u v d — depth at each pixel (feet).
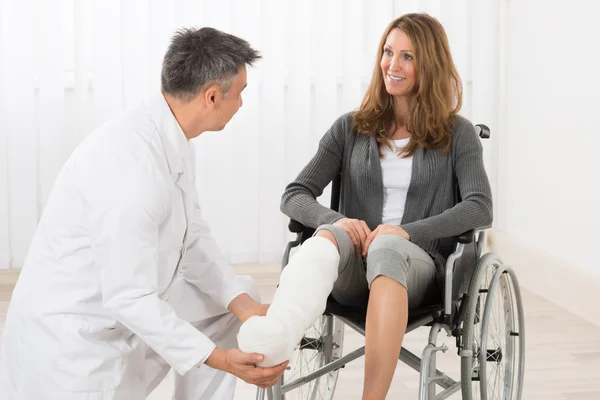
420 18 8.18
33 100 13.44
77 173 6.12
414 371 10.26
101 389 6.18
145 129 6.18
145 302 5.85
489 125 14.60
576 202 12.34
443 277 7.75
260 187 14.20
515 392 8.92
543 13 13.14
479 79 14.49
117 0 13.38
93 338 6.20
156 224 6.02
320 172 8.42
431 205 8.12
